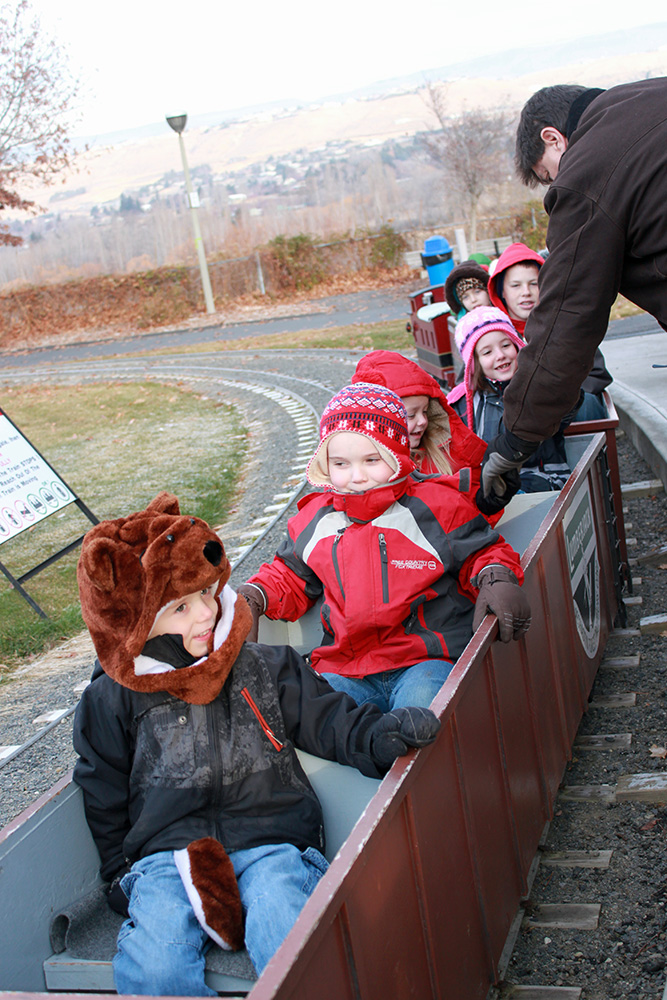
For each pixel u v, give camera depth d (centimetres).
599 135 264
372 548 306
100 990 217
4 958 212
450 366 1006
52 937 228
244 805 242
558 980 272
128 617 229
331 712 260
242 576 675
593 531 427
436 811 220
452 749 232
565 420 471
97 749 244
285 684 260
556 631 350
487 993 251
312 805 253
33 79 2530
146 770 241
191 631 238
